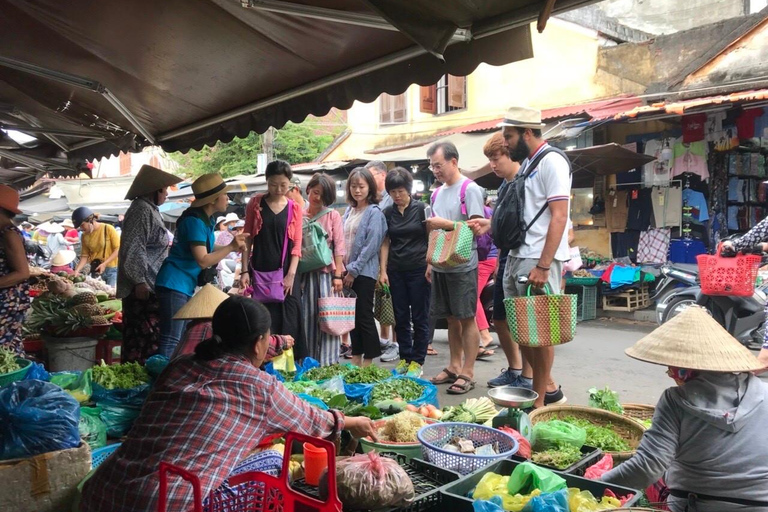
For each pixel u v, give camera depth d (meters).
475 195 5.62
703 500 2.54
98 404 4.16
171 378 2.45
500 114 14.86
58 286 6.70
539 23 2.86
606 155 10.38
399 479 2.47
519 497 2.55
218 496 2.40
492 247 7.96
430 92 16.62
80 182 23.62
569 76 13.34
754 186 10.41
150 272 5.34
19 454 2.83
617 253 11.74
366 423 2.77
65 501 2.89
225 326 2.46
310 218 6.23
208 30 4.24
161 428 2.31
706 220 10.60
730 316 6.82
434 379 6.02
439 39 3.07
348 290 6.41
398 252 6.13
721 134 10.23
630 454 3.38
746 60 10.32
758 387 2.54
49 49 4.95
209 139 6.68
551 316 4.11
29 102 6.86
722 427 2.46
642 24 15.27
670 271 8.94
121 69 5.28
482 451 3.20
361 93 4.57
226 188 5.04
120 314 6.77
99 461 3.40
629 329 9.78
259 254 5.59
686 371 2.61
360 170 6.40
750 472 2.43
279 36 4.10
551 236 4.39
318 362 5.77
